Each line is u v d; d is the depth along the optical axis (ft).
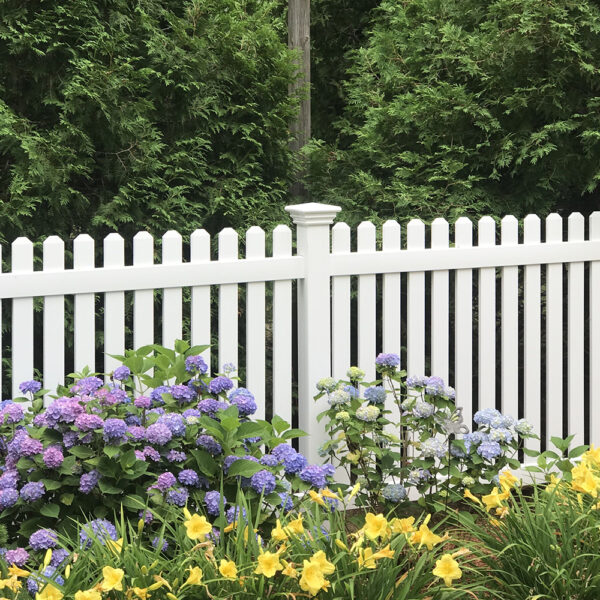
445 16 21.99
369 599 9.53
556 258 17.15
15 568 9.09
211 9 20.24
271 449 12.17
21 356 13.57
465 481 13.28
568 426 17.80
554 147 19.34
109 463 10.75
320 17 29.94
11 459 10.92
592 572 10.19
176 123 19.90
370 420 13.89
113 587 8.69
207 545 9.28
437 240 16.26
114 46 18.45
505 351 17.01
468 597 10.28
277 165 21.25
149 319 14.39
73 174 19.01
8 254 17.93
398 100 21.16
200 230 14.56
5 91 18.57
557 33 19.38
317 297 15.30
